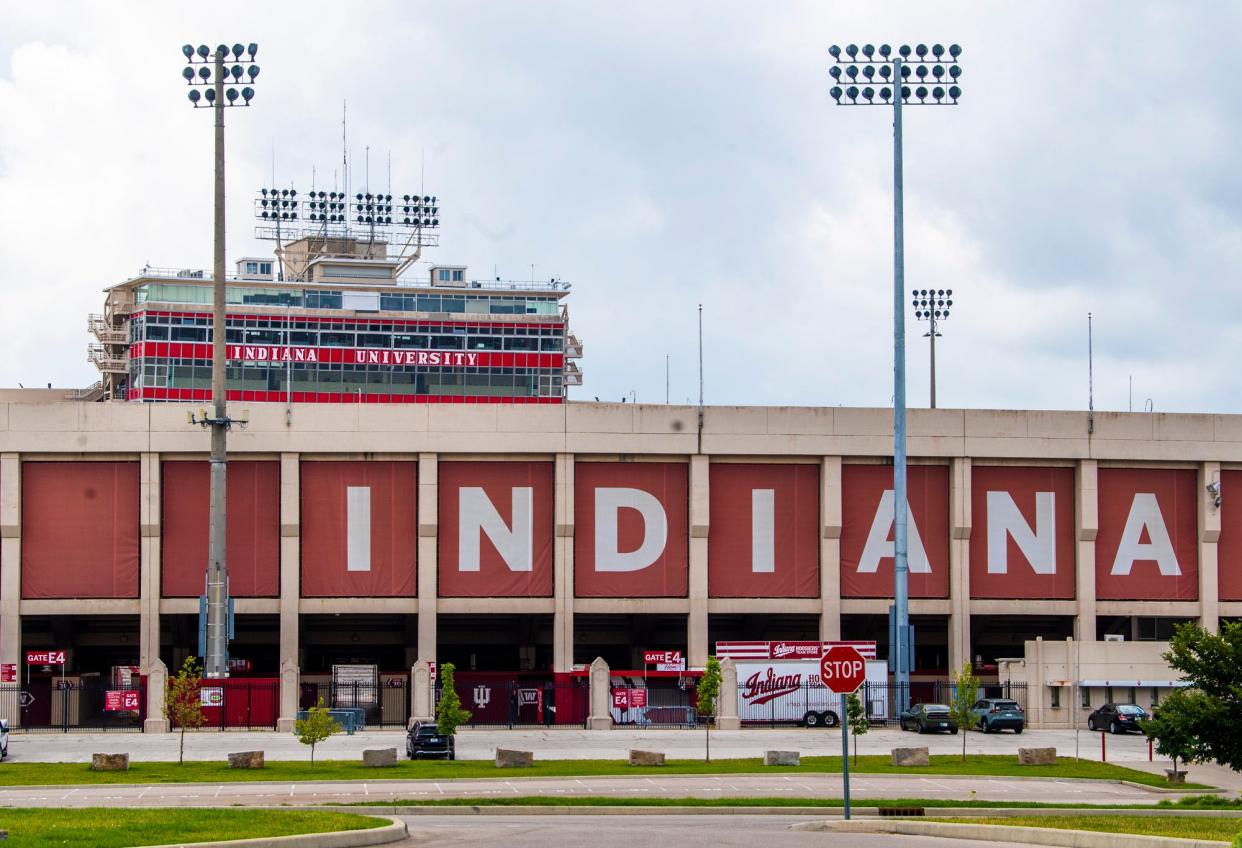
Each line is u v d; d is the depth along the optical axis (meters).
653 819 48.12
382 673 102.31
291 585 96.81
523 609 98.62
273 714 89.31
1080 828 41.81
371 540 97.94
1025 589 102.31
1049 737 85.31
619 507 99.56
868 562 101.06
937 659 109.56
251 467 97.62
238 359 189.12
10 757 73.06
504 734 85.81
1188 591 104.00
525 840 39.78
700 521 99.31
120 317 193.50
